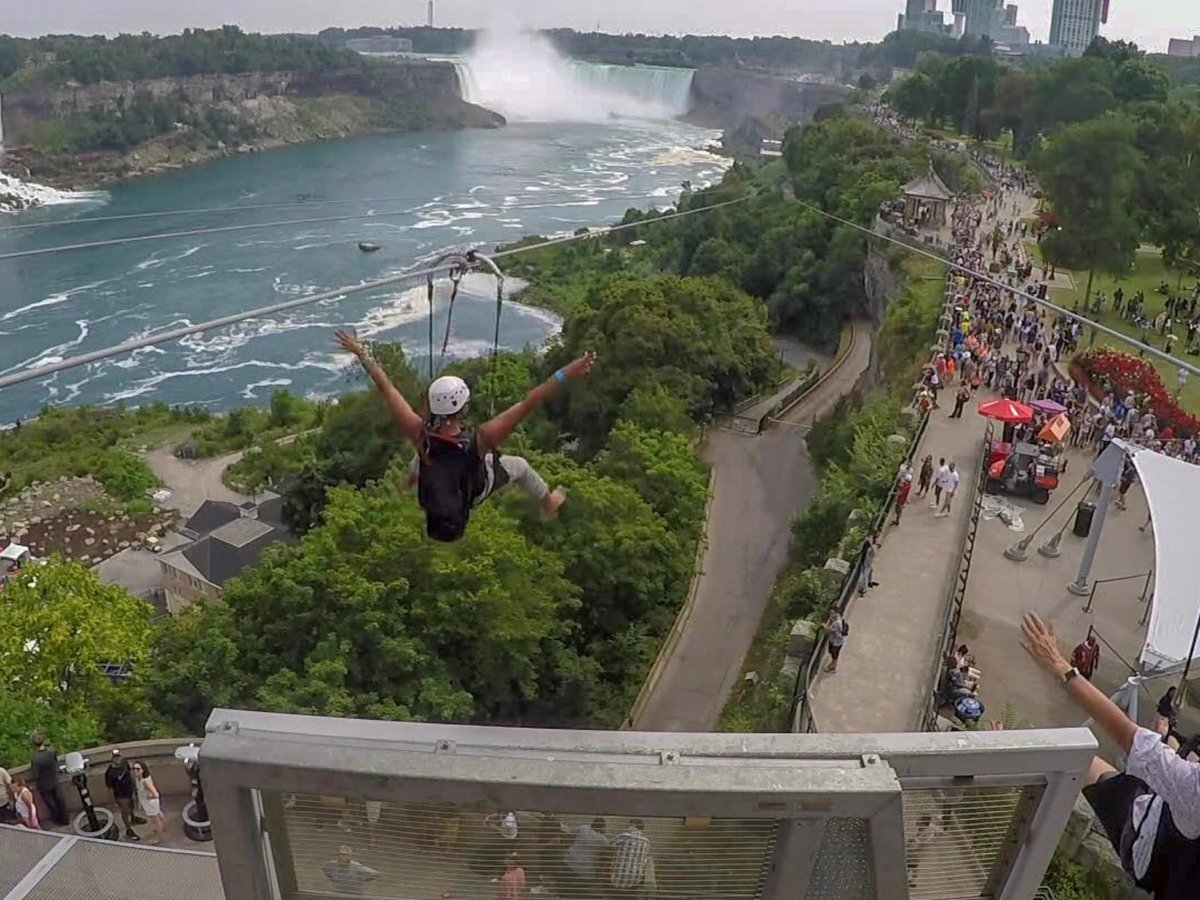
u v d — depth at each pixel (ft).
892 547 119.55
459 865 24.23
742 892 23.95
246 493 298.76
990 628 108.06
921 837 25.09
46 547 268.62
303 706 105.81
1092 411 158.71
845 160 419.95
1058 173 247.09
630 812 22.16
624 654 146.41
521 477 28.68
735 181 548.31
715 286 271.28
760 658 148.25
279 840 24.03
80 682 130.41
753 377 252.01
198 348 408.46
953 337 185.16
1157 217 278.67
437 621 123.44
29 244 524.52
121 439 334.44
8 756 99.19
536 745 22.94
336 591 119.96
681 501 170.40
